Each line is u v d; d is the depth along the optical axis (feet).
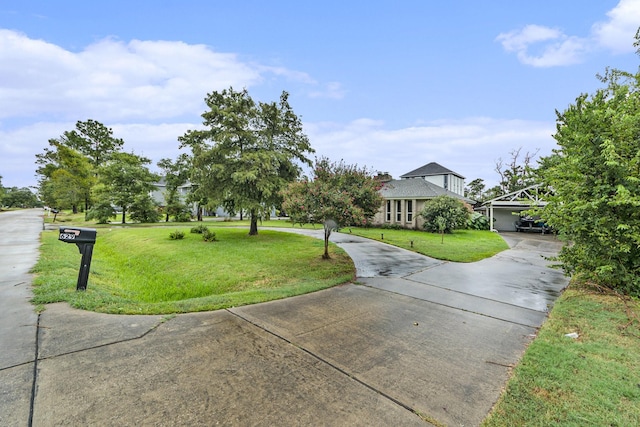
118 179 84.58
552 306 16.97
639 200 14.05
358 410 7.24
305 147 50.24
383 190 71.26
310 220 27.96
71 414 6.70
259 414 6.97
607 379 8.70
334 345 11.14
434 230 61.93
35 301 14.42
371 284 21.57
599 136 16.15
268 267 27.25
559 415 7.09
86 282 16.42
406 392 8.11
